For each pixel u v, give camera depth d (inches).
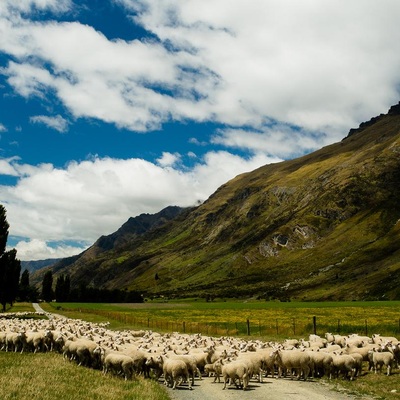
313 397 753.6
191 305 6136.8
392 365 963.3
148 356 987.3
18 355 1129.4
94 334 1406.3
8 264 3860.7
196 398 761.0
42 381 756.6
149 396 693.9
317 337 1352.1
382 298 7057.1
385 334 1683.1
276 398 748.6
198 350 1079.0
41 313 3814.0
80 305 6412.4
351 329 1847.9
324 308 4389.8
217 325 2405.3
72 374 869.8
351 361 913.5
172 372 864.3
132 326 2458.2
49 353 1200.8
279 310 4252.0
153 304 6786.4
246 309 4616.1
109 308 5359.3
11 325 1668.3
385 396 751.7
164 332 2049.7
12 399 615.8
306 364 936.3
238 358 922.7
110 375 892.0
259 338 1716.3
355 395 768.3
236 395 780.0
